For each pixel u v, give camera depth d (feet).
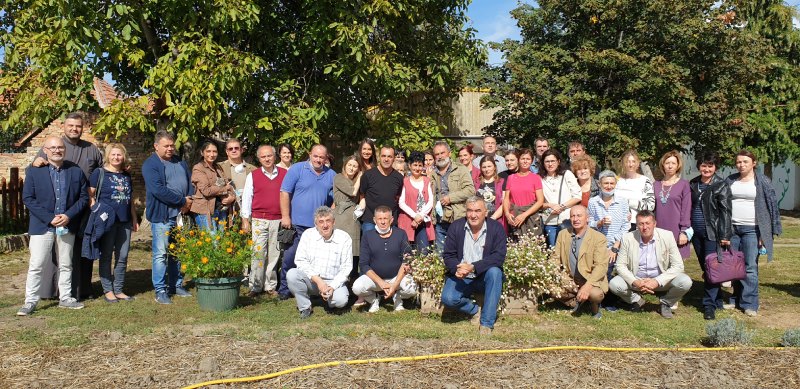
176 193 22.06
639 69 43.50
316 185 22.86
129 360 15.16
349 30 31.42
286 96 35.45
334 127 38.91
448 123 59.06
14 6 36.60
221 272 20.65
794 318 20.93
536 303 20.74
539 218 23.17
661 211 22.56
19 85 31.58
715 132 48.49
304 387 13.21
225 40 32.22
